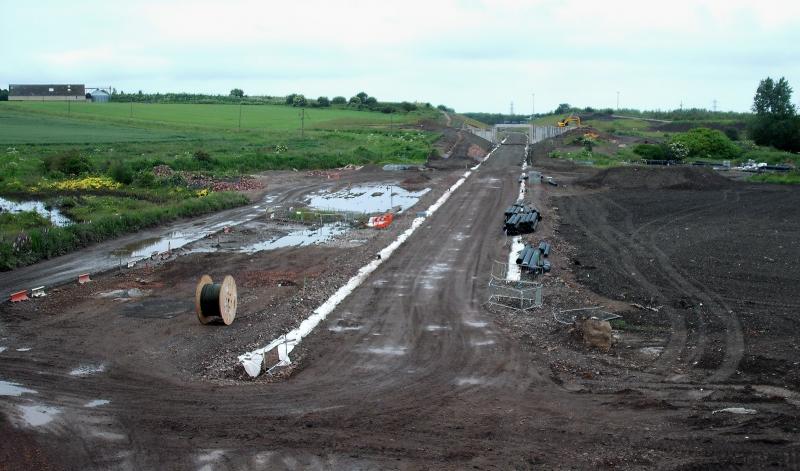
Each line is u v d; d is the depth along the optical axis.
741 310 22.14
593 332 18.70
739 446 12.61
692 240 34.53
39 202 44.12
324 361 17.67
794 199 49.03
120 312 22.19
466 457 12.34
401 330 20.22
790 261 29.39
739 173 67.31
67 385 15.97
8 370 16.92
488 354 18.17
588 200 50.00
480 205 46.12
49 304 23.08
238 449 12.72
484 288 25.05
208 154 65.69
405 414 14.30
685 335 19.73
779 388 15.58
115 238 35.25
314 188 56.47
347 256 30.80
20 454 12.53
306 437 13.20
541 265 27.61
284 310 22.17
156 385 16.02
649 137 114.06
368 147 87.19
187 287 25.56
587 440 12.99
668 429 13.43
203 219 41.66
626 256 30.86
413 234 36.06
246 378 16.56
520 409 14.55
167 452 12.62
